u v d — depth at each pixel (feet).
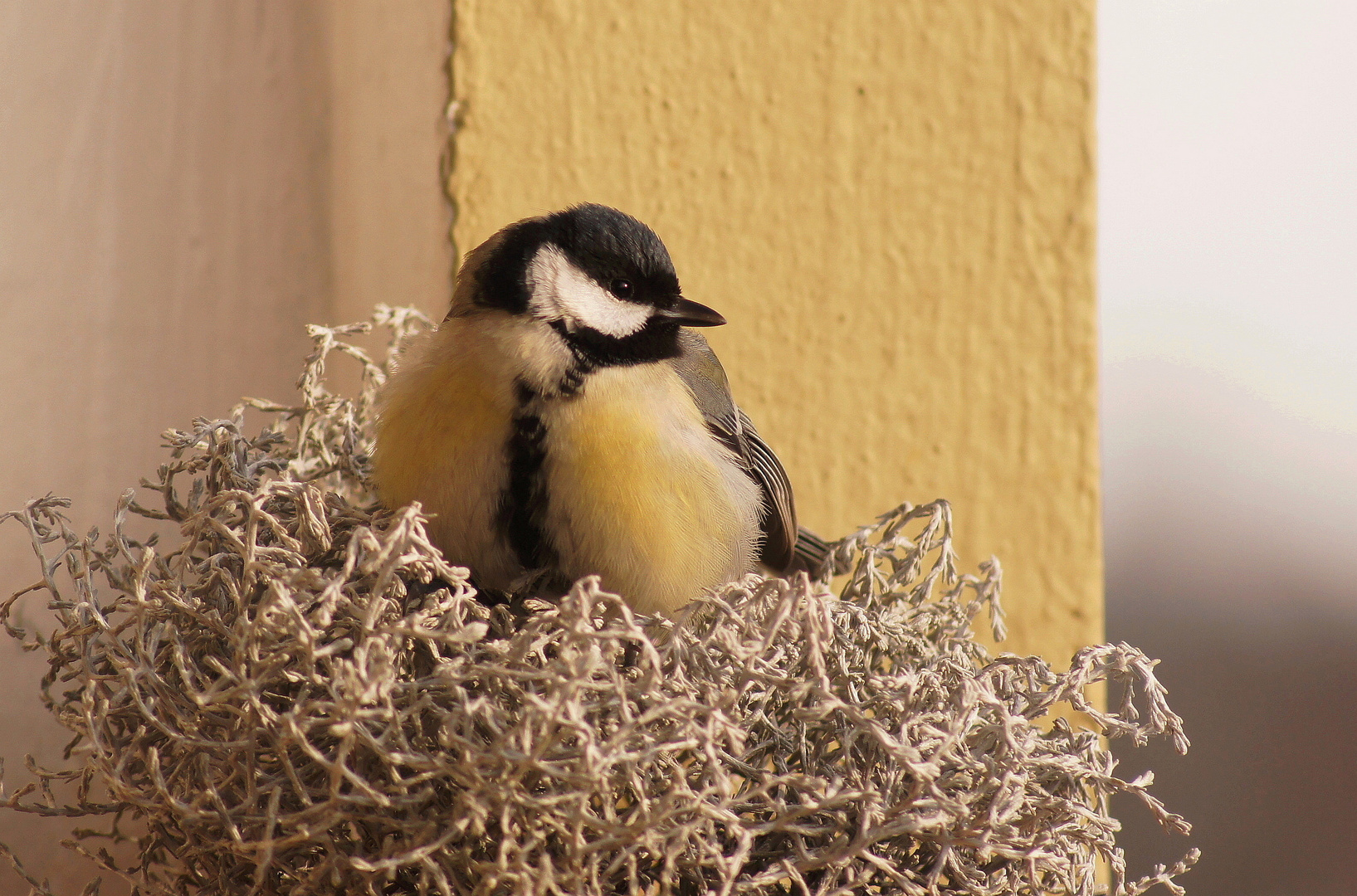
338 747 8.31
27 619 13.30
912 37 13.48
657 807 7.52
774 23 13.32
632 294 11.48
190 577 10.48
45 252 13.83
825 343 13.47
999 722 8.54
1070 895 9.04
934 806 8.04
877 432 13.53
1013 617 13.62
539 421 10.80
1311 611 28.91
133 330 14.10
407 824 7.80
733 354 13.33
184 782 8.54
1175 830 8.82
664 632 8.87
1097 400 13.74
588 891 7.75
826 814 8.32
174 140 14.32
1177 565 29.89
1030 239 13.61
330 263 14.85
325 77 14.84
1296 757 25.38
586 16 12.94
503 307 11.16
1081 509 13.69
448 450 10.78
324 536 8.87
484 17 12.70
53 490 13.65
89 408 13.89
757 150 13.30
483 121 12.72
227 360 14.42
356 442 12.03
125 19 14.17
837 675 9.02
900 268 13.51
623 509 10.78
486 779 7.57
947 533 11.23
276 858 8.25
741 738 7.88
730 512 11.50
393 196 13.71
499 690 8.13
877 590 11.24
